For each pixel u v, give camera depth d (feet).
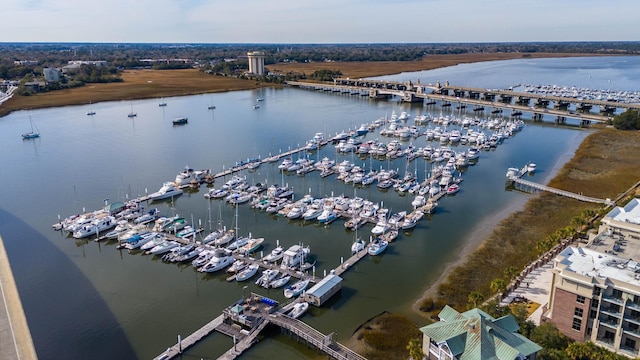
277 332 289.53
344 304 318.65
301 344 277.23
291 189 544.62
